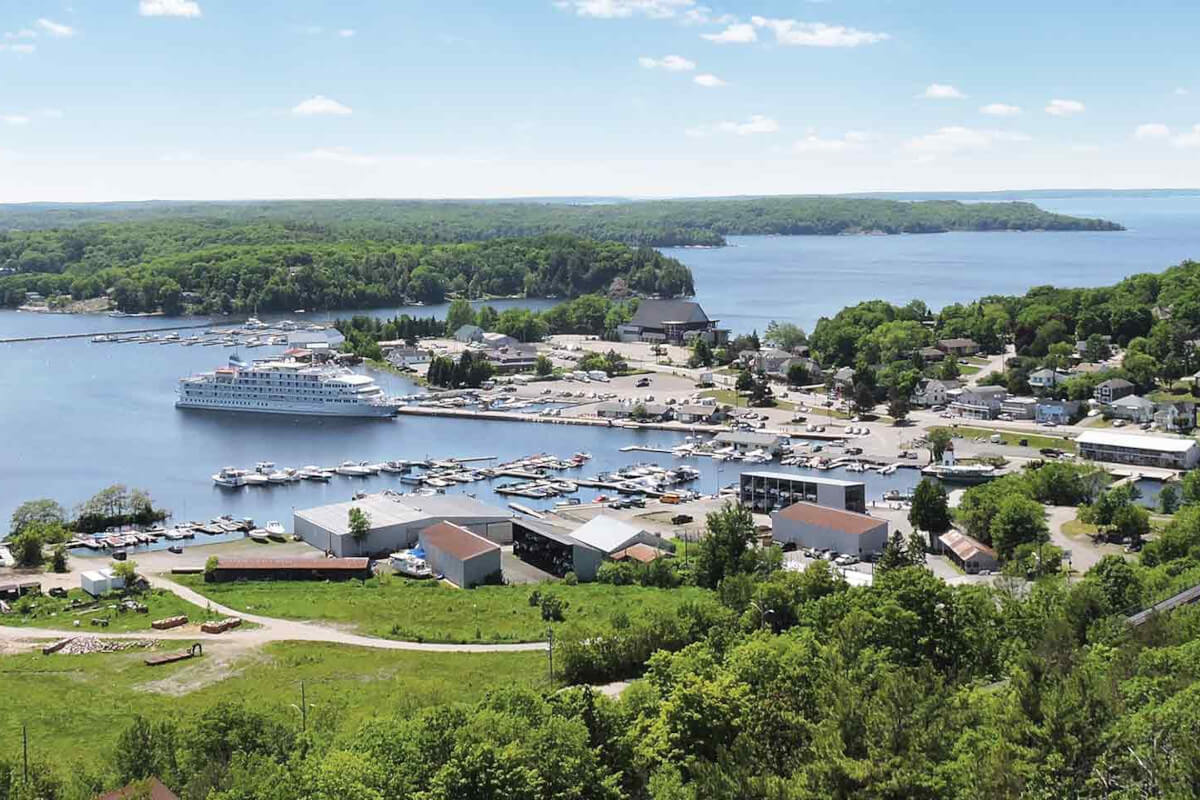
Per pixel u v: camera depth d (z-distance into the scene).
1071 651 105.88
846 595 132.62
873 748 84.69
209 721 105.06
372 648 147.50
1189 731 80.06
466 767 85.75
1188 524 177.50
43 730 120.94
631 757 96.00
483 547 187.50
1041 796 78.44
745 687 98.88
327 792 85.94
